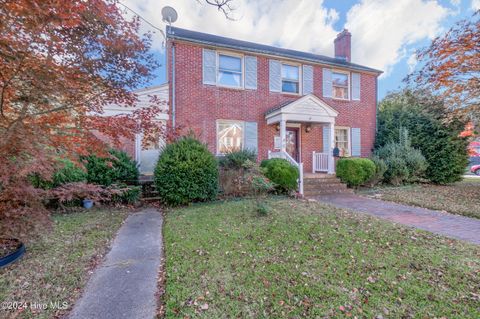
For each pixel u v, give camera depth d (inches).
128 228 190.4
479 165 678.5
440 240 153.9
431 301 91.4
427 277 108.7
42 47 116.1
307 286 102.0
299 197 306.2
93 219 211.2
